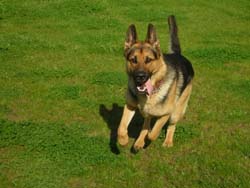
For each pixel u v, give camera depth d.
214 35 14.34
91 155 6.64
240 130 7.78
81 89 9.27
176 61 7.21
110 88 9.44
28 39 12.50
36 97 8.80
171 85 6.56
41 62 10.97
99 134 7.49
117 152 6.88
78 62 11.09
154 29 6.51
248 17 17.08
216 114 8.41
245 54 11.97
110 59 11.41
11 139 6.99
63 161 6.46
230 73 10.77
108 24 14.70
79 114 8.16
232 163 6.58
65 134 7.18
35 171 6.21
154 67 6.34
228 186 6.00
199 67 11.07
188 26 15.30
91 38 13.03
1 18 15.15
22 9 15.98
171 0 18.67
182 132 7.52
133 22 15.33
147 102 6.43
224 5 18.75
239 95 9.33
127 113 6.62
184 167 6.52
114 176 6.20
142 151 6.96
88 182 6.08
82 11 16.03
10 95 8.84
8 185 5.93
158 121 6.66
